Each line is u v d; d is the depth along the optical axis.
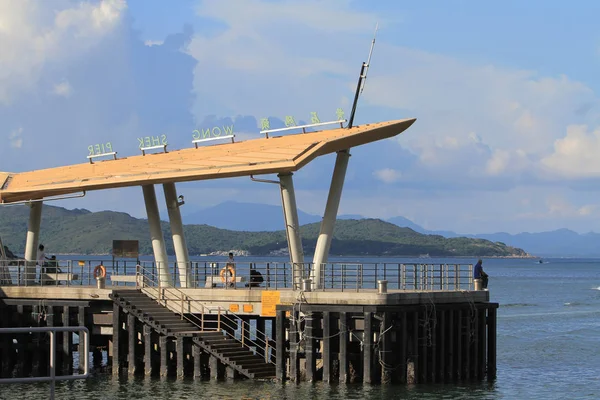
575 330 98.69
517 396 53.56
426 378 52.47
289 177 57.66
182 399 49.34
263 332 61.97
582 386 58.78
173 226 63.66
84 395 51.28
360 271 58.47
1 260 66.31
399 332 51.31
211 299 56.84
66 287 59.25
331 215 58.69
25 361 59.69
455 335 55.00
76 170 68.62
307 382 51.56
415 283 57.19
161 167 61.69
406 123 58.78
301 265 56.72
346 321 50.97
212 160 60.06
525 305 142.38
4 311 60.06
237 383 53.09
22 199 68.00
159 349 56.56
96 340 60.91
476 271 59.75
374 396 49.34
